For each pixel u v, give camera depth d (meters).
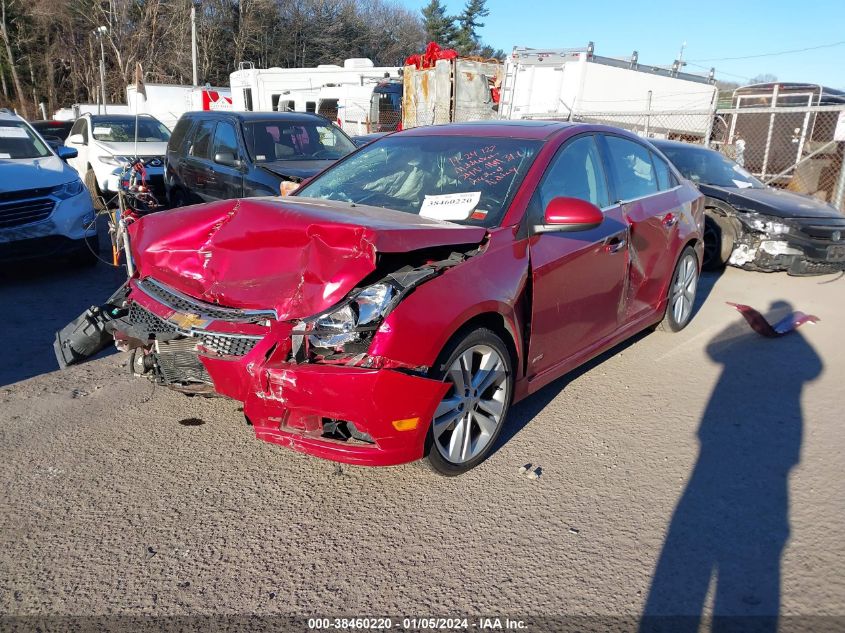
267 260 3.23
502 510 3.25
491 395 3.64
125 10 43.56
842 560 2.90
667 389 4.73
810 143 13.44
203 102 22.56
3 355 5.13
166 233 3.62
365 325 2.94
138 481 3.44
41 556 2.86
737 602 2.65
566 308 4.03
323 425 3.10
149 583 2.72
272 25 53.03
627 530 3.10
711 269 8.64
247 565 2.83
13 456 3.65
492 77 18.48
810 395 4.66
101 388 4.56
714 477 3.57
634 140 5.18
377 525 3.12
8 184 6.93
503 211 3.72
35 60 51.53
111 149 12.57
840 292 7.56
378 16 61.19
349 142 9.61
